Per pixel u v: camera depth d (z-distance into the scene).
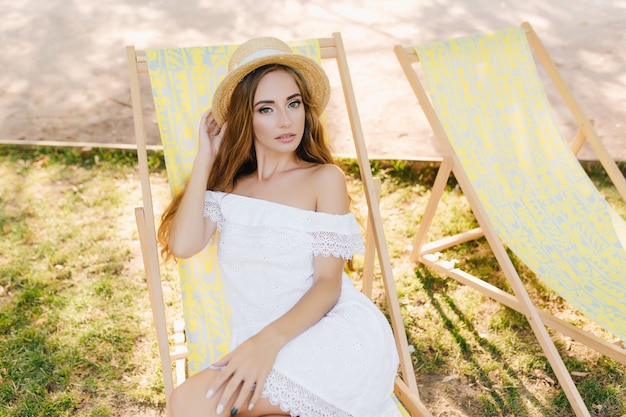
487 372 2.95
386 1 7.00
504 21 6.41
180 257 2.30
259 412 1.95
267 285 2.18
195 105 2.62
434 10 6.73
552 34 6.14
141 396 2.83
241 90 2.16
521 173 3.13
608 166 3.22
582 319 3.25
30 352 3.01
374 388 2.06
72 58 5.93
